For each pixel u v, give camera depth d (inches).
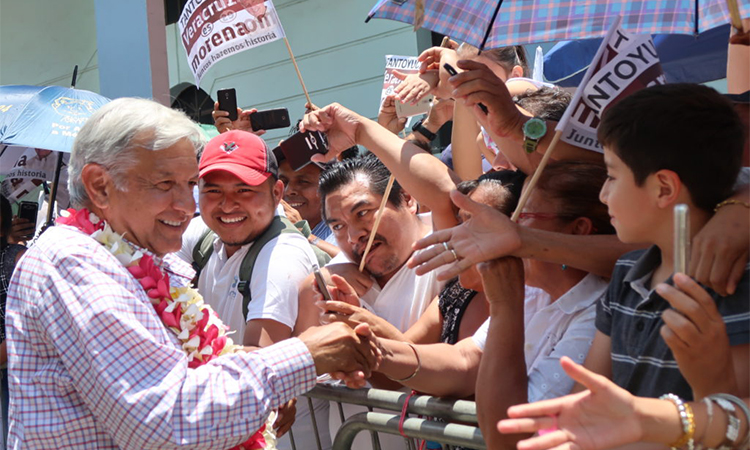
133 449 81.2
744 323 59.9
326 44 286.0
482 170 134.3
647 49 89.8
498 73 134.3
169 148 90.8
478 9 94.8
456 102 128.1
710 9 87.8
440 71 128.0
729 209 63.7
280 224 123.3
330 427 117.6
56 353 84.2
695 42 157.1
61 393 83.1
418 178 105.7
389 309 113.8
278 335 113.5
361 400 103.0
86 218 91.5
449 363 96.6
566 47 171.5
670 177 64.1
